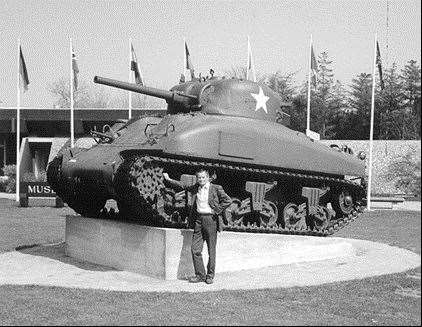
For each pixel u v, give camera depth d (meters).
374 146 48.25
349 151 17.64
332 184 16.95
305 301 10.51
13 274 13.61
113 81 16.20
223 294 11.00
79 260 15.80
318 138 16.86
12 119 51.72
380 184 44.53
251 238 14.38
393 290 11.46
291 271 13.90
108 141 16.33
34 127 53.38
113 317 9.10
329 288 11.59
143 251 13.69
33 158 54.06
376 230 21.17
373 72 32.94
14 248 17.86
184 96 16.39
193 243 12.60
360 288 11.59
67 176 16.59
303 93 69.75
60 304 10.06
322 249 15.53
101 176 14.71
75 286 11.88
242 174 15.32
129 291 11.28
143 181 13.30
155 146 13.77
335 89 70.94
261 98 16.69
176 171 14.53
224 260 13.95
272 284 12.15
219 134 14.36
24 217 28.23
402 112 53.12
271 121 16.78
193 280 12.48
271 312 9.55
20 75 36.88
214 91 16.27
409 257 15.75
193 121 14.56
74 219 16.23
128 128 16.59
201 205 12.41
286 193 16.59
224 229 14.85
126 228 14.30
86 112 51.72
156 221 14.03
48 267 14.65
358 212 17.70
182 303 10.21
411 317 9.37
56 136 53.53
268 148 15.16
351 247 16.05
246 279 12.87
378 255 16.16
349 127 70.31
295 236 15.22
